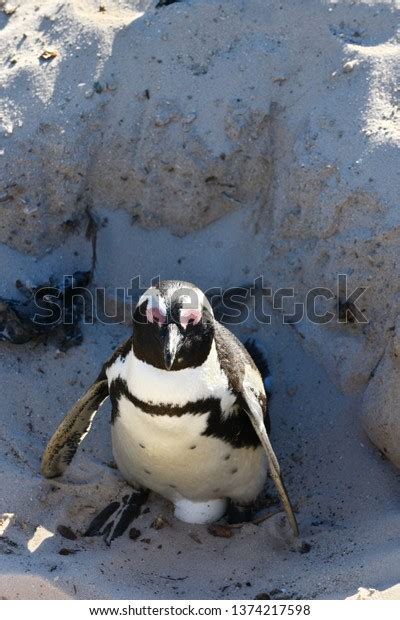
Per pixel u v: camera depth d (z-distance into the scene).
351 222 11.16
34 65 12.16
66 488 10.62
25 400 11.38
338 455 11.00
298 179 11.54
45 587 9.13
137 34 12.23
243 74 11.96
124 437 9.92
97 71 12.10
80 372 11.68
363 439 10.99
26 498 10.39
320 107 11.59
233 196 12.13
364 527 10.03
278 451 11.29
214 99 11.93
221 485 10.13
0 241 12.10
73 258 12.25
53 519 10.31
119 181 12.21
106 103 12.05
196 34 12.16
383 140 11.09
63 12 12.47
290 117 11.82
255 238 12.15
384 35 11.77
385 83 11.43
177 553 10.08
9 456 10.73
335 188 11.22
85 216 12.33
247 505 10.45
